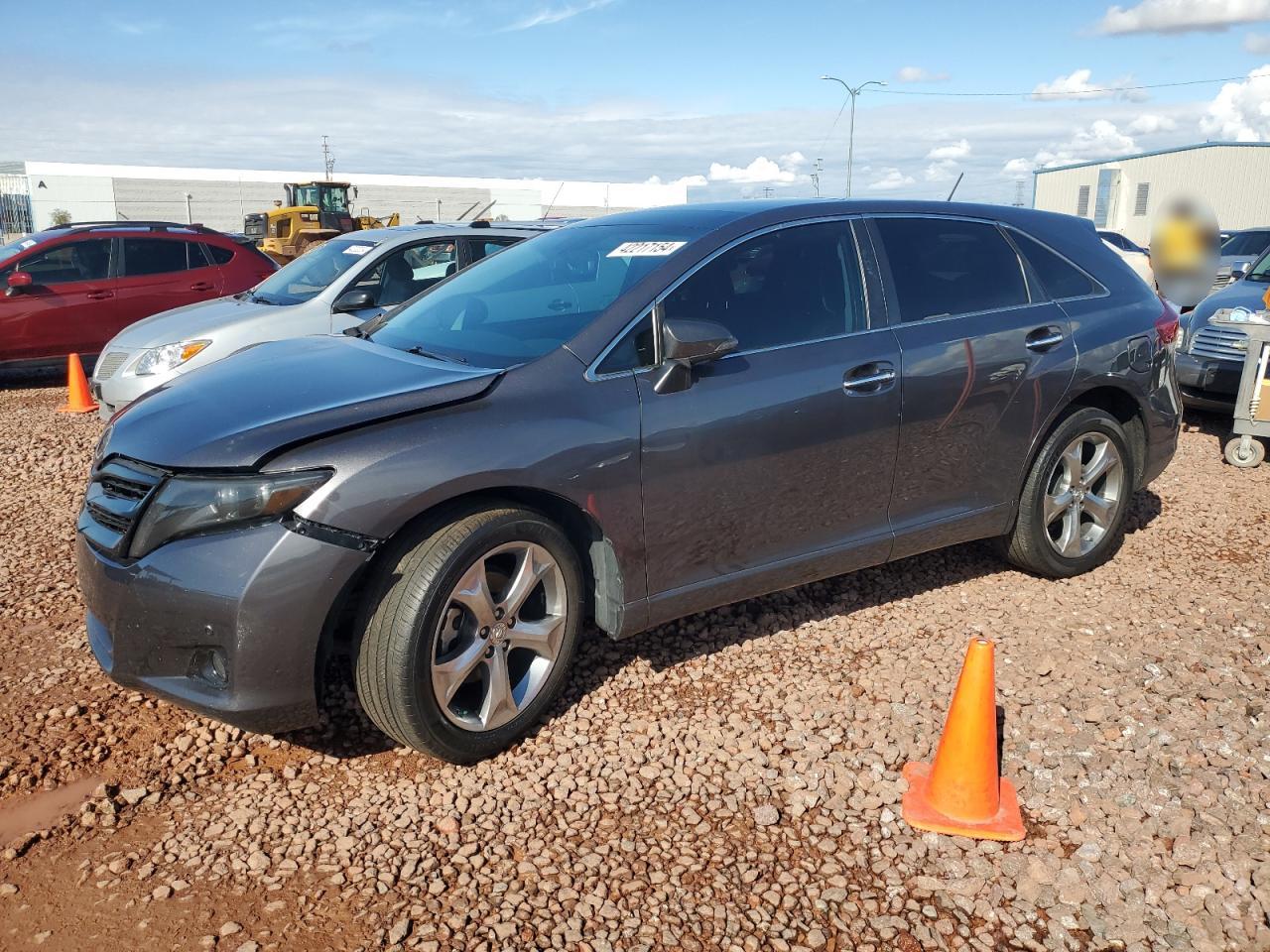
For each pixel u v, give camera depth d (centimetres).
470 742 315
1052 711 352
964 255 430
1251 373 654
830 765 323
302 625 286
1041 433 438
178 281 1124
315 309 720
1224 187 4222
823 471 377
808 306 380
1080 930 256
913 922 258
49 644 407
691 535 353
